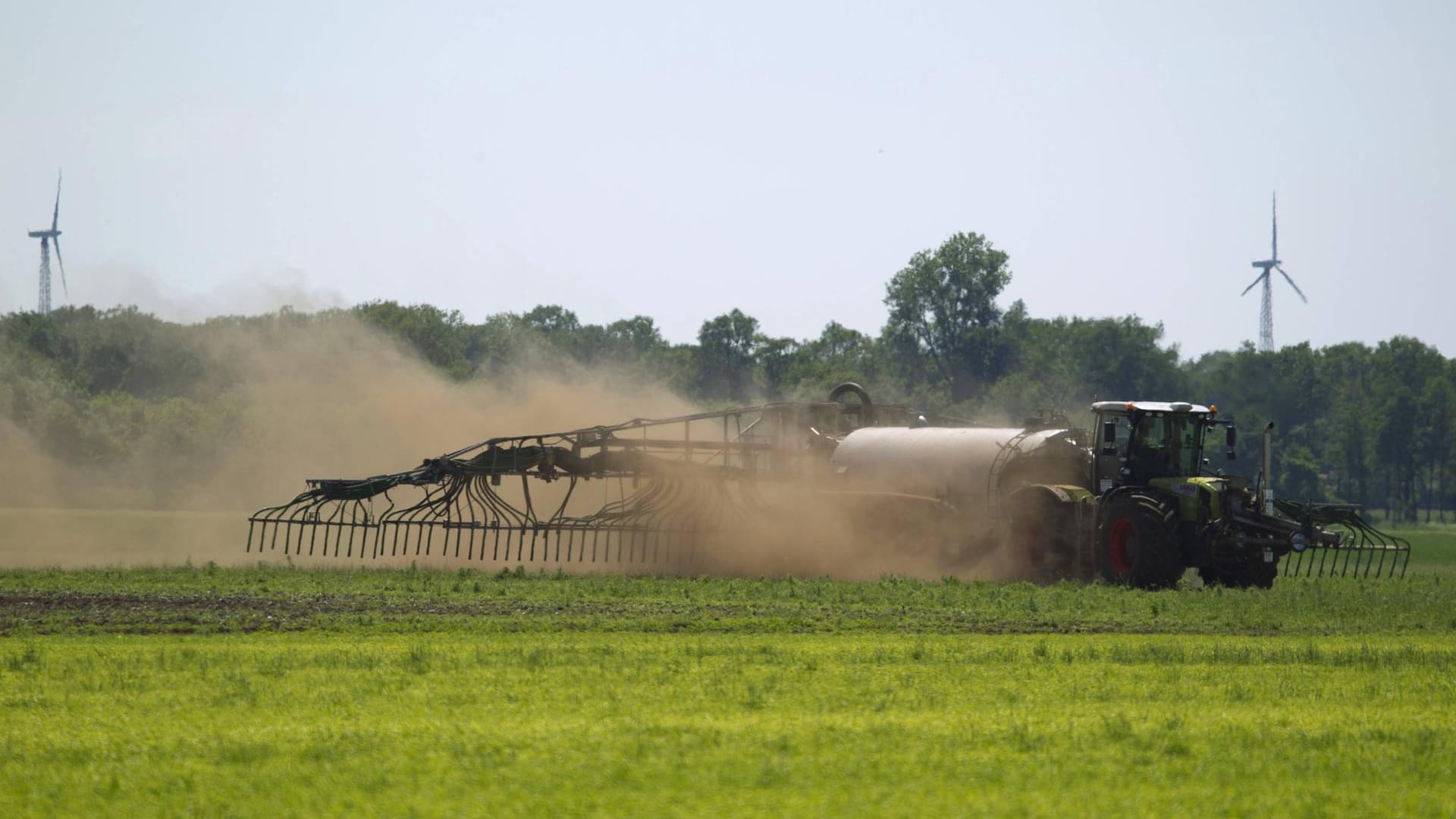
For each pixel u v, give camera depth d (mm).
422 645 73812
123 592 100438
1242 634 86188
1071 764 46375
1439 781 45125
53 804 41219
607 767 45219
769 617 90625
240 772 44750
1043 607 98062
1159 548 116812
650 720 53062
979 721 53438
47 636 78375
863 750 48000
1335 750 49281
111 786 42812
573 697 58031
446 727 51406
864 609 95938
